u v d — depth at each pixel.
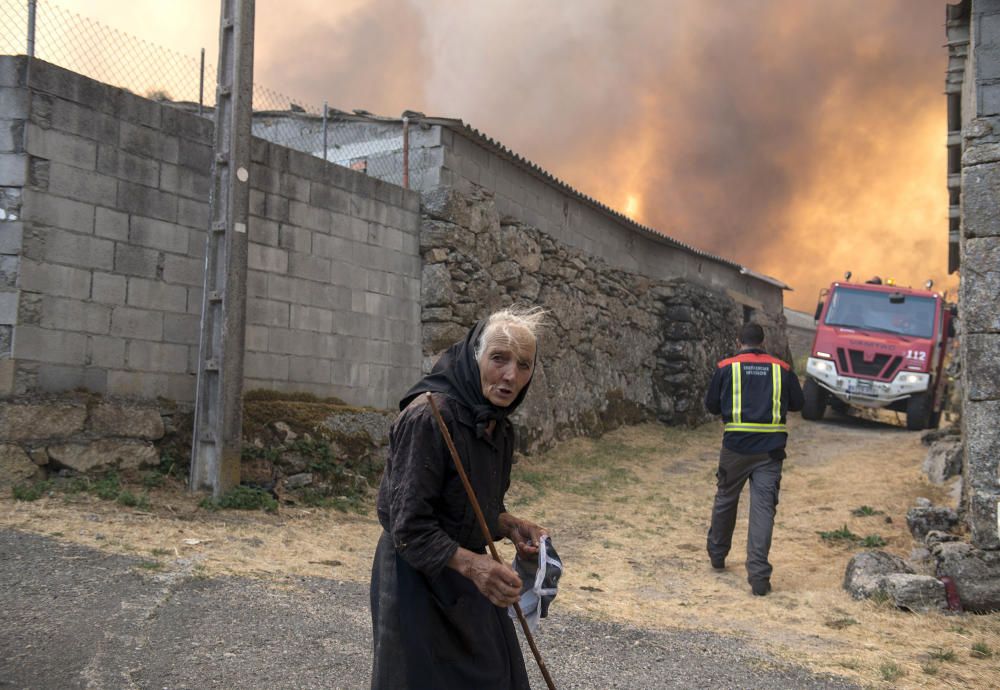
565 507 9.91
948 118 9.95
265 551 6.09
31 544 5.27
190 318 8.40
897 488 10.24
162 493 7.42
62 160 7.33
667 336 18.16
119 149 7.80
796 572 7.16
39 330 7.11
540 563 2.49
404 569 2.31
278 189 9.38
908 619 5.69
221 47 8.00
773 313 24.52
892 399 16.28
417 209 11.47
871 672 4.54
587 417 14.75
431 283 11.40
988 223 6.44
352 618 4.68
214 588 4.89
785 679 4.37
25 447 6.82
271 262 9.27
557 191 14.52
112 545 5.51
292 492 8.21
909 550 7.60
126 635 3.96
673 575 7.03
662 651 4.76
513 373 2.37
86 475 7.17
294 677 3.73
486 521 2.39
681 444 15.48
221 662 3.80
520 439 12.40
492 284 12.34
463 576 2.33
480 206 12.16
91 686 3.38
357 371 10.39
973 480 6.25
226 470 7.58
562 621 5.20
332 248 10.09
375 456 9.28
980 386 6.32
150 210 8.06
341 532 7.27
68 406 7.12
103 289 7.63
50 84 7.26
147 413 7.75
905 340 16.44
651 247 18.11
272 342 9.26
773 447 6.77
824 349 17.03
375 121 12.27
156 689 3.43
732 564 7.47
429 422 2.29
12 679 3.35
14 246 6.98
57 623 3.99
